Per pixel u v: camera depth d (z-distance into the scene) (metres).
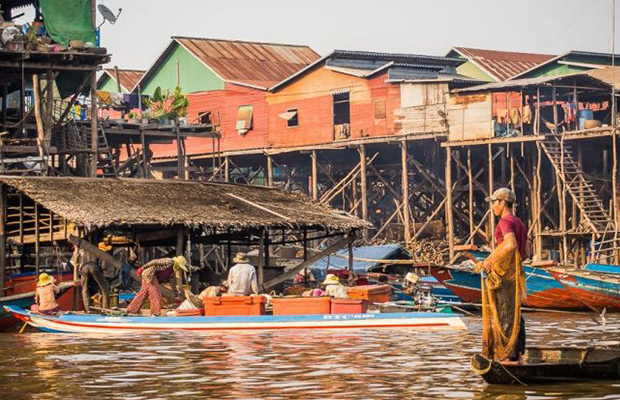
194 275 37.97
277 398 18.00
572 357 19.05
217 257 50.97
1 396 18.70
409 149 64.25
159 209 35.12
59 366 22.59
